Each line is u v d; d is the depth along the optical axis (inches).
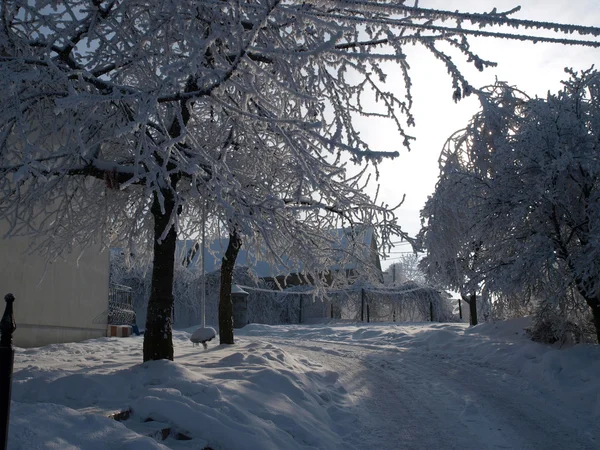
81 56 300.8
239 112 232.7
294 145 241.6
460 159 510.0
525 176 466.0
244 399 239.3
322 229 385.4
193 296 1344.7
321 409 281.4
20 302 494.6
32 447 139.8
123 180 292.5
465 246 515.8
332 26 201.3
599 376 353.7
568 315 488.1
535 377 399.5
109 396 228.4
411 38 233.8
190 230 461.1
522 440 246.7
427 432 257.3
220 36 210.5
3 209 297.1
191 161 243.8
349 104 284.2
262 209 276.4
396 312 1531.7
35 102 275.6
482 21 201.2
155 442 162.6
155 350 298.8
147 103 209.5
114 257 1289.4
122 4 248.1
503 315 649.6
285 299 1523.1
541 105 446.3
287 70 248.8
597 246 404.5
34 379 239.1
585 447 237.5
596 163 416.2
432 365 473.1
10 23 259.3
